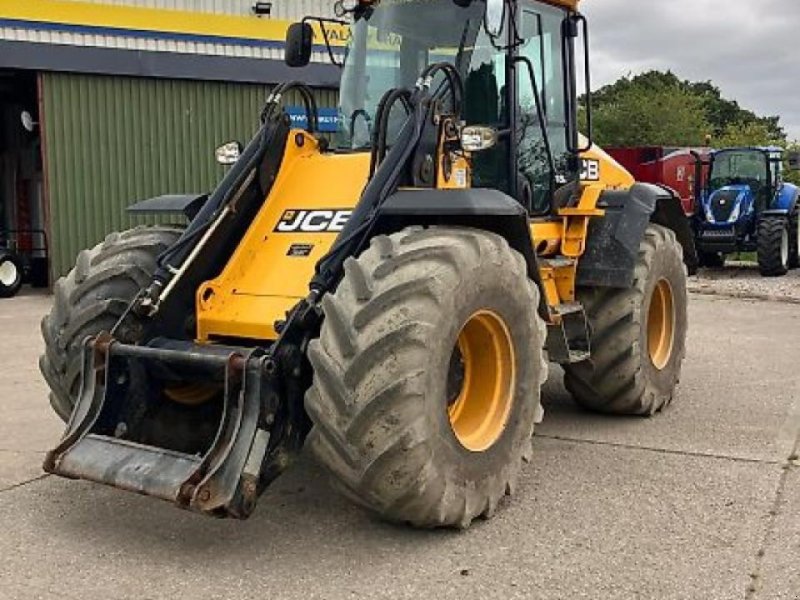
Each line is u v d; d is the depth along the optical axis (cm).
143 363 403
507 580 351
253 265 441
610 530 400
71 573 360
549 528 403
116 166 1523
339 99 538
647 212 586
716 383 703
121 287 445
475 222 447
